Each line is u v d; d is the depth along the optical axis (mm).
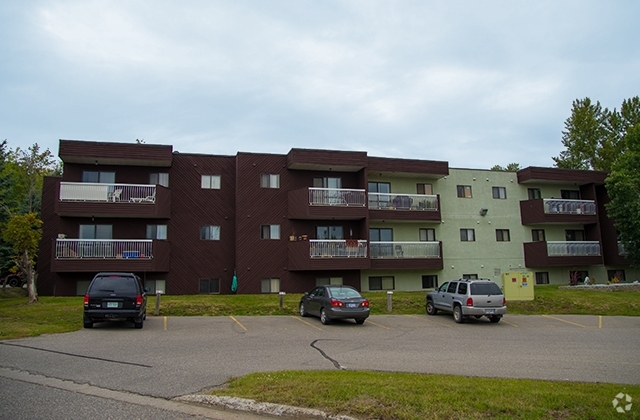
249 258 28953
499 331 17375
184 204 29078
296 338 14883
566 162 56406
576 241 36688
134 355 11398
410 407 6660
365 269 30719
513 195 36688
